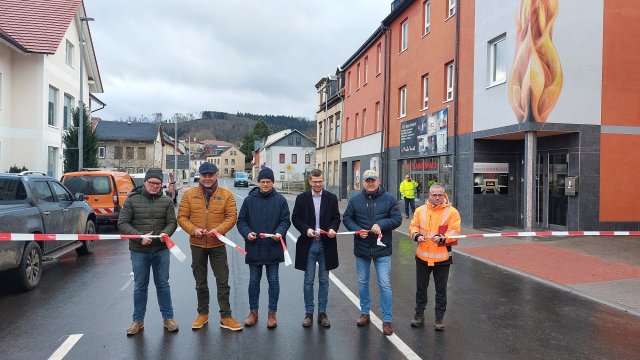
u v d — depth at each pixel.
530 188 13.09
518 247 11.62
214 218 5.54
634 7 13.47
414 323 5.72
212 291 7.39
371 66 26.95
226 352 4.84
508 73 13.66
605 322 5.99
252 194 5.76
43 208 8.09
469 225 15.50
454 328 5.68
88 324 5.70
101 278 8.21
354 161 31.14
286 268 9.36
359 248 5.65
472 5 15.62
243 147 132.25
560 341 5.28
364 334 5.43
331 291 7.43
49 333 5.38
